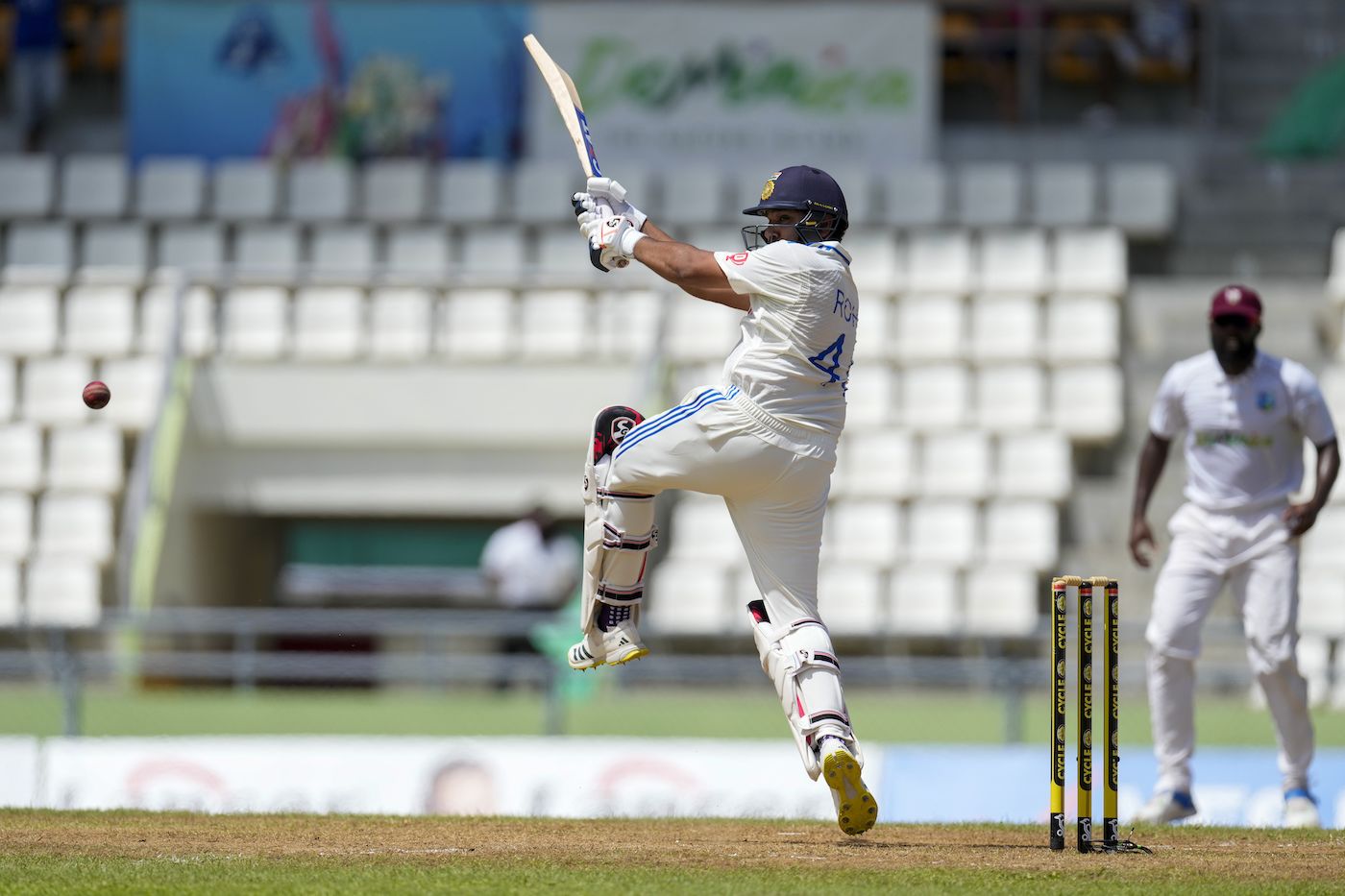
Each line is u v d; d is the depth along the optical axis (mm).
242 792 35000
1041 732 43156
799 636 18703
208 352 61844
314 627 42969
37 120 75875
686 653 54875
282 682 54688
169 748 35344
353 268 68688
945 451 59594
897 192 69500
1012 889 16031
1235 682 48469
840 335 18406
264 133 71750
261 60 71625
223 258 68938
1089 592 19141
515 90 71562
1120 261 65750
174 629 42312
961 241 66625
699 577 55406
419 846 19359
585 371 59375
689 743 34750
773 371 18250
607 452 19516
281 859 18062
